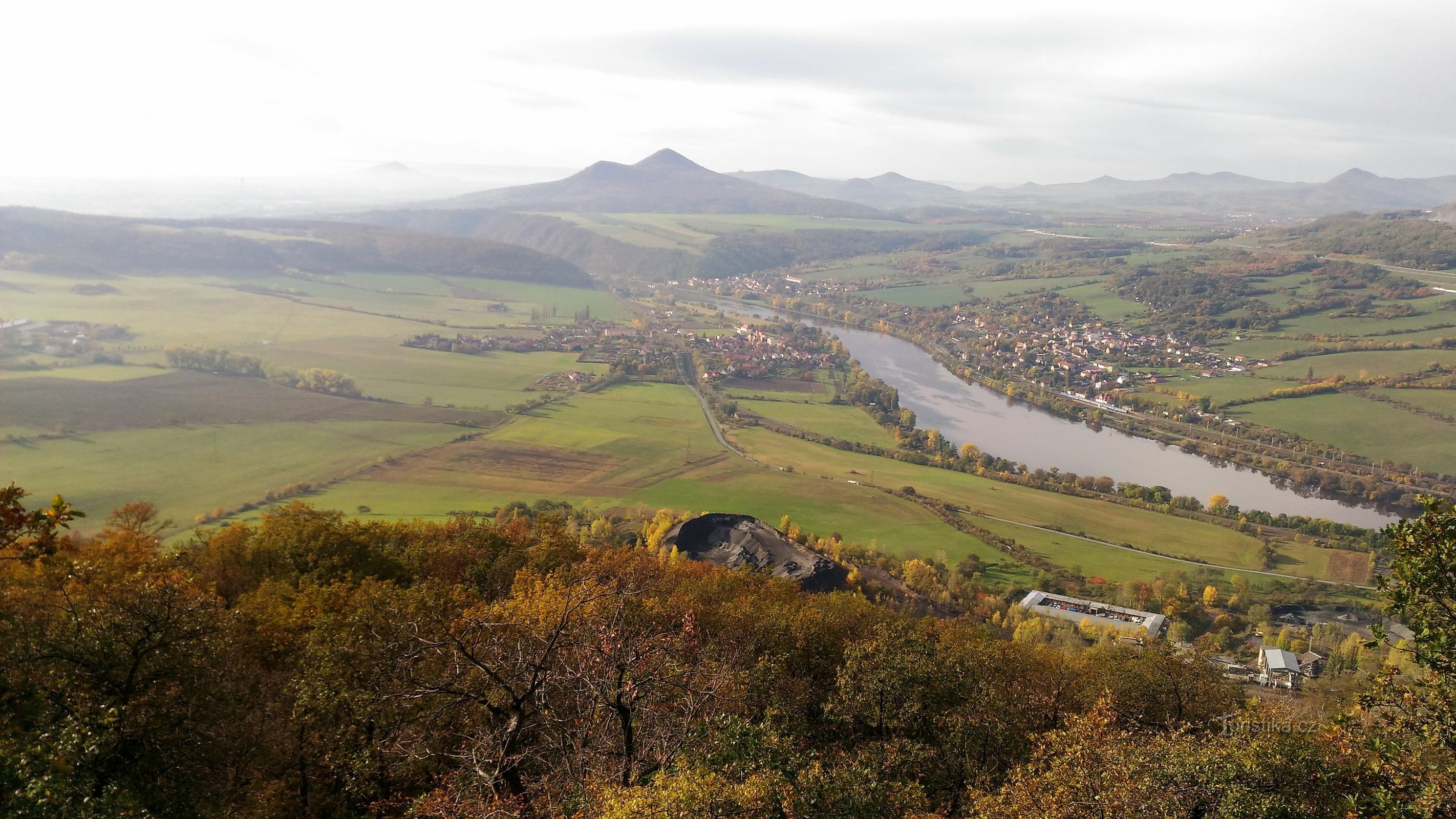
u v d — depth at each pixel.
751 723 34.97
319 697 31.30
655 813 21.89
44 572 34.03
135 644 29.88
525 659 28.30
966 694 42.56
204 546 57.78
